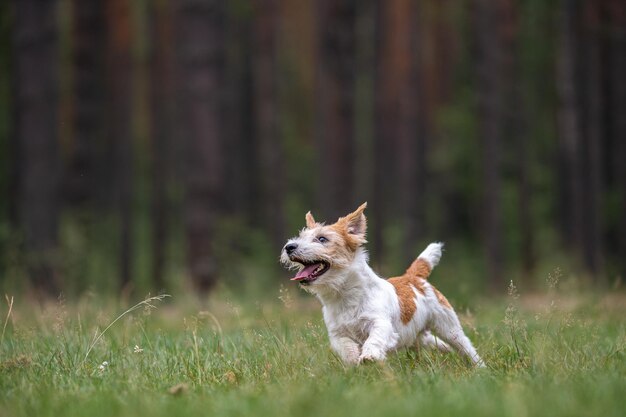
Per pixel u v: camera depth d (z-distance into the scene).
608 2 19.16
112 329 7.79
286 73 30.45
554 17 23.81
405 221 23.02
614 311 9.22
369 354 5.81
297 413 4.36
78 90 20.08
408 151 23.05
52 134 15.38
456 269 21.66
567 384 5.06
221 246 19.52
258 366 6.19
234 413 4.51
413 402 4.58
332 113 18.56
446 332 6.79
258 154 28.31
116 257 22.97
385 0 24.83
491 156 20.33
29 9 15.17
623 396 4.63
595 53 19.52
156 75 23.41
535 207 25.89
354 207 18.44
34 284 14.53
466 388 5.02
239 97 29.61
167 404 4.86
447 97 27.92
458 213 31.44
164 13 23.61
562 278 15.41
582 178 19.62
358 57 27.38
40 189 15.16
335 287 6.27
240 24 28.97
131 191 22.67
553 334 6.79
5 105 21.11
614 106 21.28
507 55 21.91
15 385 5.56
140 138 27.50
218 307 10.77
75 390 5.41
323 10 21.11
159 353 6.61
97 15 20.77
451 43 27.52
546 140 26.78
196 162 15.74
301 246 6.23
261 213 28.50
